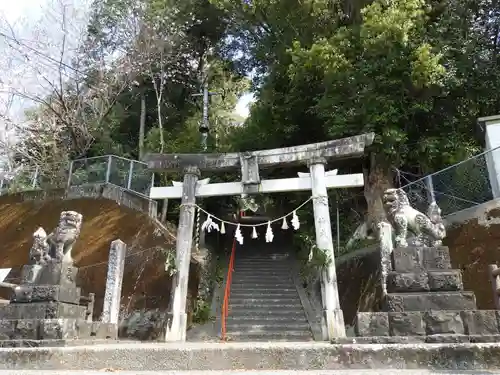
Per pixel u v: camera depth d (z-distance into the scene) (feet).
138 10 54.29
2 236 44.88
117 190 42.98
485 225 30.01
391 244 23.65
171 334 31.71
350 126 39.81
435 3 40.81
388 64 37.17
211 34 65.62
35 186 48.19
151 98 63.77
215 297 44.83
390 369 15.61
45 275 23.88
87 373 15.76
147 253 39.91
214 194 36.50
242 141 53.21
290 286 46.29
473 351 15.48
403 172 41.55
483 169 31.86
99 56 54.44
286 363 16.85
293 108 48.11
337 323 29.73
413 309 18.37
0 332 21.65
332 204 46.52
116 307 30.42
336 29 41.88
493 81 40.16
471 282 29.32
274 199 58.95
